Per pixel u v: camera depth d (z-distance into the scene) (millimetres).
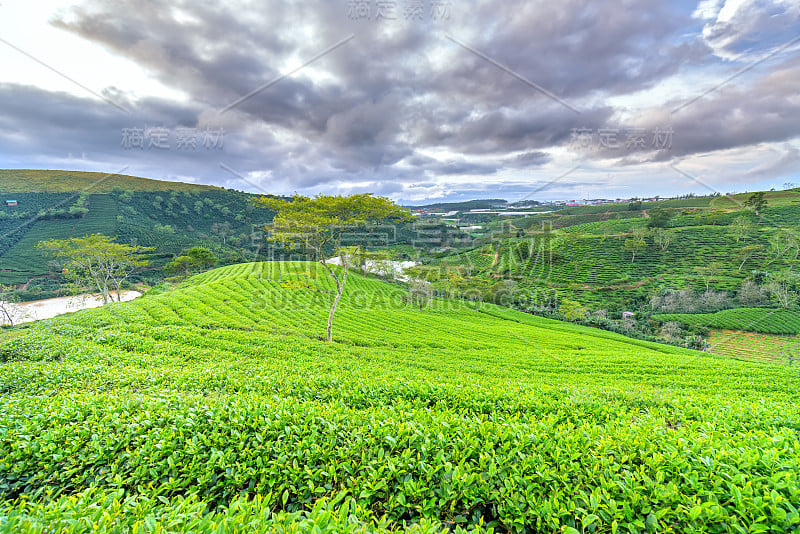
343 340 32750
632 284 77312
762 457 5469
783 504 4488
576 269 87375
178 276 80875
